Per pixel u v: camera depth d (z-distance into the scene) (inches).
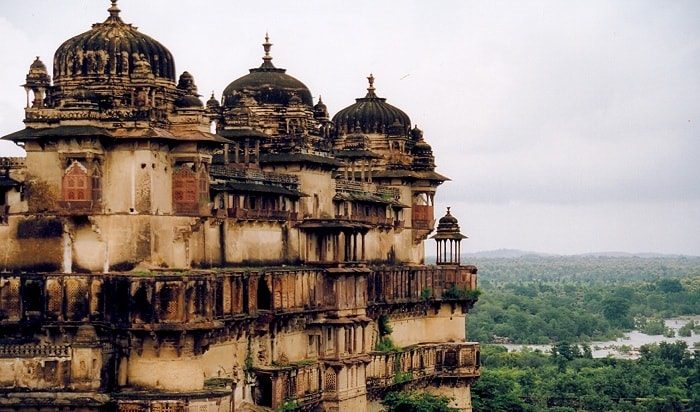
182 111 3567.9
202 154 3585.1
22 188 3531.0
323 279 4266.7
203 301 3442.4
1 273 3457.2
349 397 4293.8
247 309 3779.5
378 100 5383.9
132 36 3649.1
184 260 3580.2
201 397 3371.1
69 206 3410.4
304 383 4084.6
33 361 3358.8
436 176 5344.5
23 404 3334.2
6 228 3511.3
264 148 4397.1
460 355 5255.9
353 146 5044.3
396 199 5142.7
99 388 3358.8
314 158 4392.2
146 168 3447.3
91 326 3408.0
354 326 4313.5
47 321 3417.8
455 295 5339.6
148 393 3363.7
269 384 3895.2
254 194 4018.2
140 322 3361.2
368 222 4800.7
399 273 4948.3
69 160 3417.8
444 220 5462.6
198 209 3565.5
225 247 3831.2
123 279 3371.1
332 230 4301.2
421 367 5088.6
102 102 3565.5
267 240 4082.2
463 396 5290.4
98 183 3435.0
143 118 3447.3
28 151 3472.0
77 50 3602.4
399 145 5246.1
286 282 4013.3
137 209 3440.0
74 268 3454.7
